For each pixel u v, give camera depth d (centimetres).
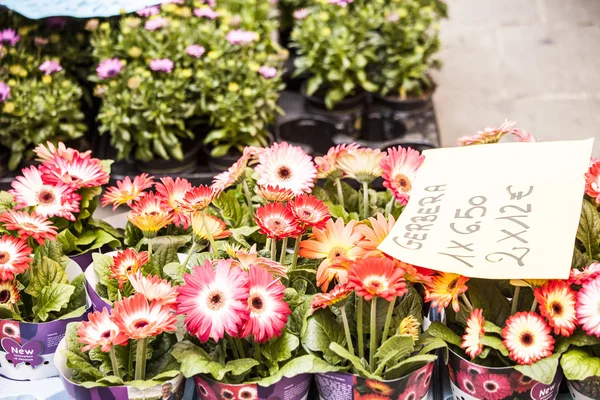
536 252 105
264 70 282
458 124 376
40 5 241
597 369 100
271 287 103
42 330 115
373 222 114
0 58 277
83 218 145
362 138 329
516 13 483
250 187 148
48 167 132
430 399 117
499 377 104
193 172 298
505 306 114
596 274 104
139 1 246
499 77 416
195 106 289
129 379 108
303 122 338
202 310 98
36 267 123
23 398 119
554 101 393
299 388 107
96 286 122
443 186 121
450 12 488
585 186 117
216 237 123
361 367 100
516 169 120
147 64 286
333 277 114
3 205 143
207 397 106
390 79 335
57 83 281
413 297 115
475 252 107
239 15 320
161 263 127
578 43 448
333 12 329
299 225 113
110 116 273
